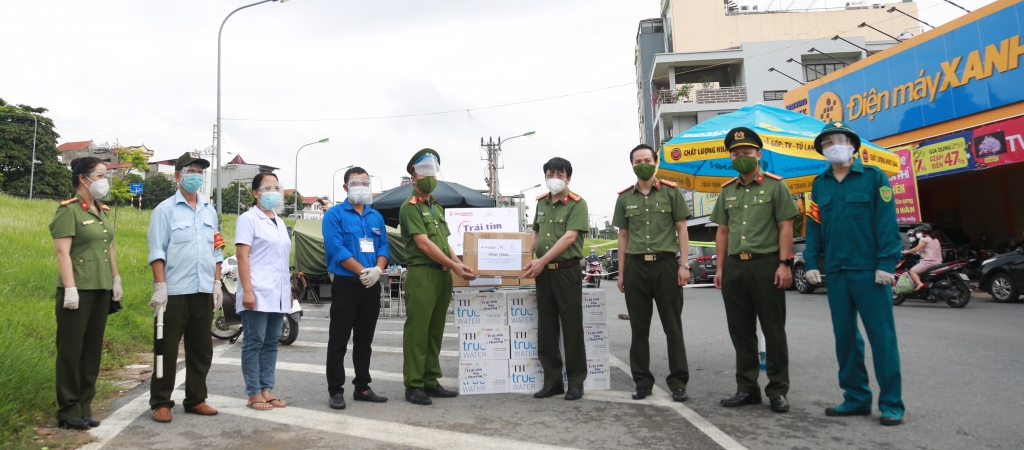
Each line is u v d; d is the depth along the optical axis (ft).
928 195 68.28
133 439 12.25
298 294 52.95
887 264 12.87
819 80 65.82
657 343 25.68
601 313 17.01
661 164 22.34
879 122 57.88
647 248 15.70
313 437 12.38
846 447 11.54
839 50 105.91
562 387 16.57
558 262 16.17
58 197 157.79
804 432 12.54
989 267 39.68
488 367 16.76
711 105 104.22
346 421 13.62
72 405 12.78
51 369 15.16
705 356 22.20
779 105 105.70
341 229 15.55
